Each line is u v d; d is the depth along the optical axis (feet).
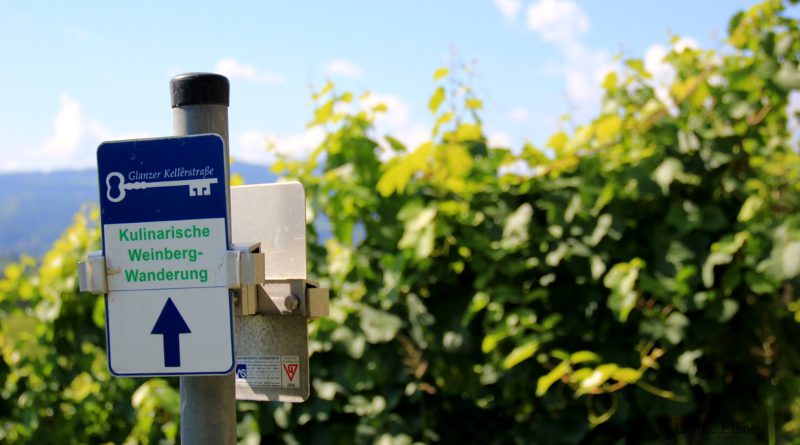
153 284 5.49
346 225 10.75
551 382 9.80
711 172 10.41
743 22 10.66
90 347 12.78
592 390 9.89
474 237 10.46
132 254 5.52
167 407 10.91
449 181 10.54
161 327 5.47
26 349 12.91
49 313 12.58
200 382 5.62
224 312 5.40
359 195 10.61
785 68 10.28
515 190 10.62
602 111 11.18
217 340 5.40
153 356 5.48
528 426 10.47
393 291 10.39
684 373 10.30
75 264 12.80
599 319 10.50
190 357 5.43
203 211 5.45
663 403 10.23
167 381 11.38
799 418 10.54
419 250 10.16
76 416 12.67
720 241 10.12
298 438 10.73
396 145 11.28
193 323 5.44
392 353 10.58
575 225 10.40
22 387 12.87
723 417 10.59
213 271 5.42
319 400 10.61
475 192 10.71
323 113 11.10
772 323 10.44
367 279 10.80
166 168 5.50
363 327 10.42
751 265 9.96
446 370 10.57
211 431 5.60
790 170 10.50
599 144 10.47
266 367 6.11
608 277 10.02
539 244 10.54
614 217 10.30
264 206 6.15
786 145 11.18
